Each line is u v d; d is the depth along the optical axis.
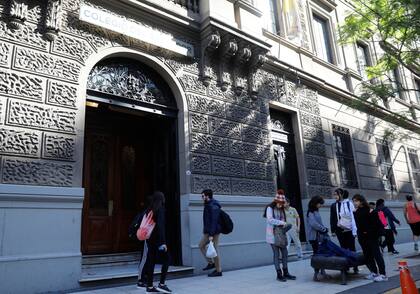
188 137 8.46
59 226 6.13
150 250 5.80
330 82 14.19
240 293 5.80
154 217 5.88
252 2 10.96
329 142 12.89
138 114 8.50
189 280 7.04
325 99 13.44
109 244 8.38
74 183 6.46
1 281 5.38
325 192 11.89
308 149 11.83
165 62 8.52
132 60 8.23
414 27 9.16
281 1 12.90
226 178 8.91
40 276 5.74
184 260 7.86
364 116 15.36
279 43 12.03
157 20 8.50
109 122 8.96
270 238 6.99
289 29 12.64
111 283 6.36
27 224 5.82
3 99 6.01
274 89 11.14
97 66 7.62
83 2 7.34
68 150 6.53
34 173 6.07
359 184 13.79
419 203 17.48
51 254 5.94
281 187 10.88
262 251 9.20
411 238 15.80
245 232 8.98
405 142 17.97
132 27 7.98
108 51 7.57
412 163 18.25
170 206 8.44
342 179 13.12
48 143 6.33
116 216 8.63
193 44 9.21
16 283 5.50
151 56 8.27
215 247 7.52
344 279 6.42
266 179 9.91
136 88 8.17
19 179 5.90
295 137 11.75
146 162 9.46
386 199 15.16
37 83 6.43
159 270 7.28
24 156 6.03
